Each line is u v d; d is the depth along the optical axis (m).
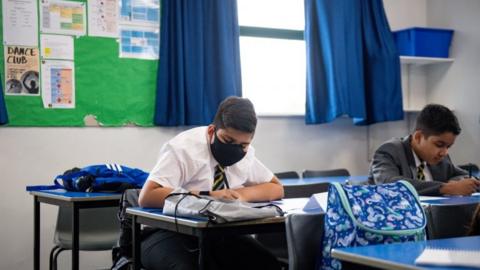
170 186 2.34
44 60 4.19
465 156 5.61
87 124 4.34
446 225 1.95
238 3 5.06
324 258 1.65
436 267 1.13
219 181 2.49
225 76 4.70
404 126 5.89
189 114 4.58
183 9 4.57
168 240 2.33
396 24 5.80
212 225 1.86
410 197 1.65
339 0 5.17
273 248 2.81
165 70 4.54
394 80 5.39
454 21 5.70
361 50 5.30
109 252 4.41
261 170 2.67
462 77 5.62
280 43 5.25
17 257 4.12
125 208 2.43
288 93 5.29
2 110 3.97
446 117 2.78
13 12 4.09
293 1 5.28
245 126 2.34
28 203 4.14
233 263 2.33
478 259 1.17
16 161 4.11
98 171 3.21
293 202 2.46
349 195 1.62
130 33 4.48
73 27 4.28
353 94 5.21
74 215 2.85
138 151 4.52
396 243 1.43
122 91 4.45
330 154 5.45
